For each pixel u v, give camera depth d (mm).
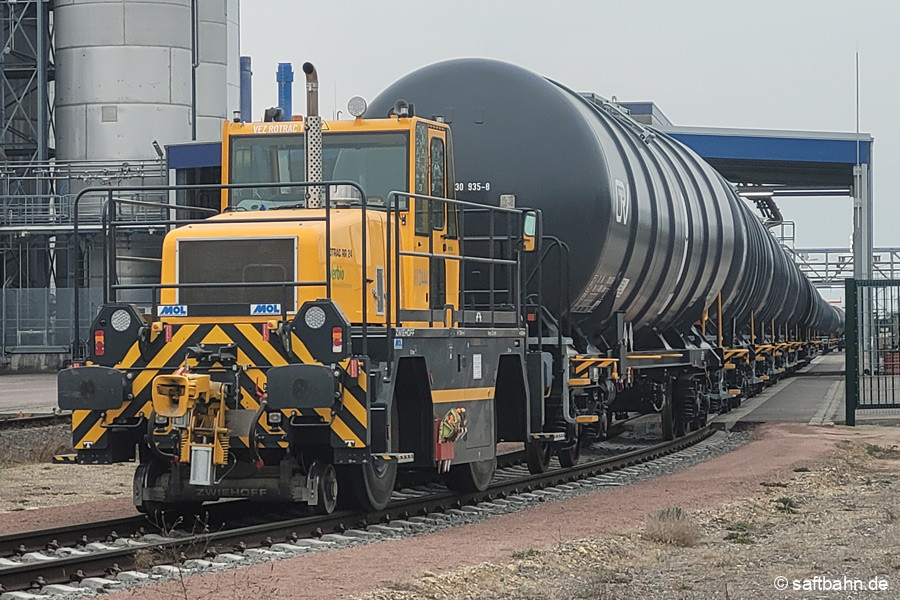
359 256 12992
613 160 18859
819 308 66062
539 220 16438
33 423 23469
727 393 28594
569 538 12141
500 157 18141
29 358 51406
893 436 24188
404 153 13883
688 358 25109
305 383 11562
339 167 13969
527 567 10555
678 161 25453
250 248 12469
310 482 12383
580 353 19078
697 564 11211
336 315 11805
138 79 53094
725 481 17203
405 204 13773
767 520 14102
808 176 56500
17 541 11211
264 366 11984
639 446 24562
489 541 11875
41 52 54719
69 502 15508
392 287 13531
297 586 9328
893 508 14703
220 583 9430
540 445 18016
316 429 12070
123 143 52938
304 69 13375
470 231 18047
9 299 51688
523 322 16656
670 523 12633
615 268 19062
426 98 18531
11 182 54812
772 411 30812
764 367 37719
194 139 54688
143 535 12180
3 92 55125
